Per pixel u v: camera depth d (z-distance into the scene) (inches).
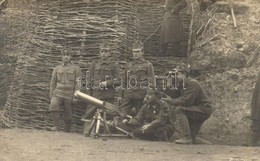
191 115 343.9
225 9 517.3
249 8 516.1
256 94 357.4
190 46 514.0
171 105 357.1
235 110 447.8
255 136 358.0
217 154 283.9
